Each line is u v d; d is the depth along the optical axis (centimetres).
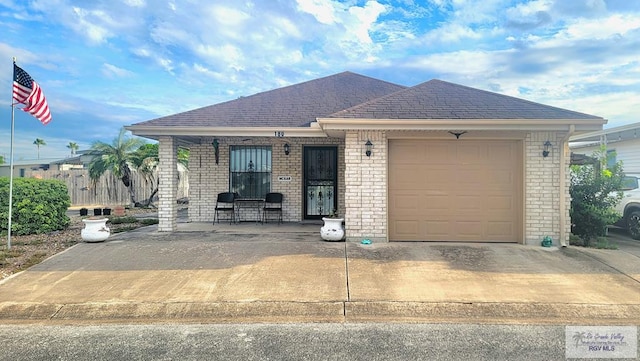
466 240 819
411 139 821
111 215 1423
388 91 1298
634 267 627
